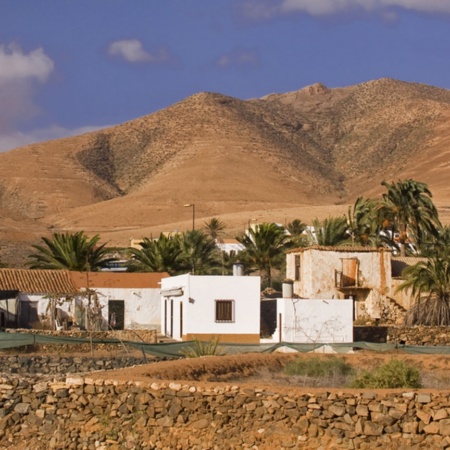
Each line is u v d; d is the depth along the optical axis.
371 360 49.03
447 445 28.69
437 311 82.06
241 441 30.36
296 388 31.30
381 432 29.30
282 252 124.81
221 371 43.69
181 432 31.06
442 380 43.53
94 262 112.00
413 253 125.75
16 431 33.22
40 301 93.69
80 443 32.25
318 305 77.25
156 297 100.25
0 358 55.47
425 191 125.75
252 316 80.12
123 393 32.53
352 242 121.81
